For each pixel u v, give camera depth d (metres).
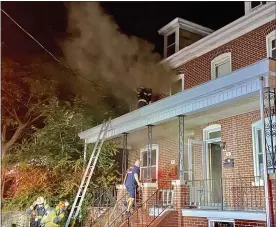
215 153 14.20
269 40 12.91
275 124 9.98
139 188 12.99
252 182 11.94
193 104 11.05
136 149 18.75
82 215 15.20
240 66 13.80
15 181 18.33
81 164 17.28
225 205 12.15
